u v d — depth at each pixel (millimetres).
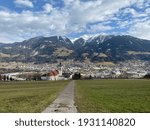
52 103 36125
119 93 62812
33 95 54906
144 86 102000
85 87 97000
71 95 54375
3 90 82000
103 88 88625
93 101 40094
